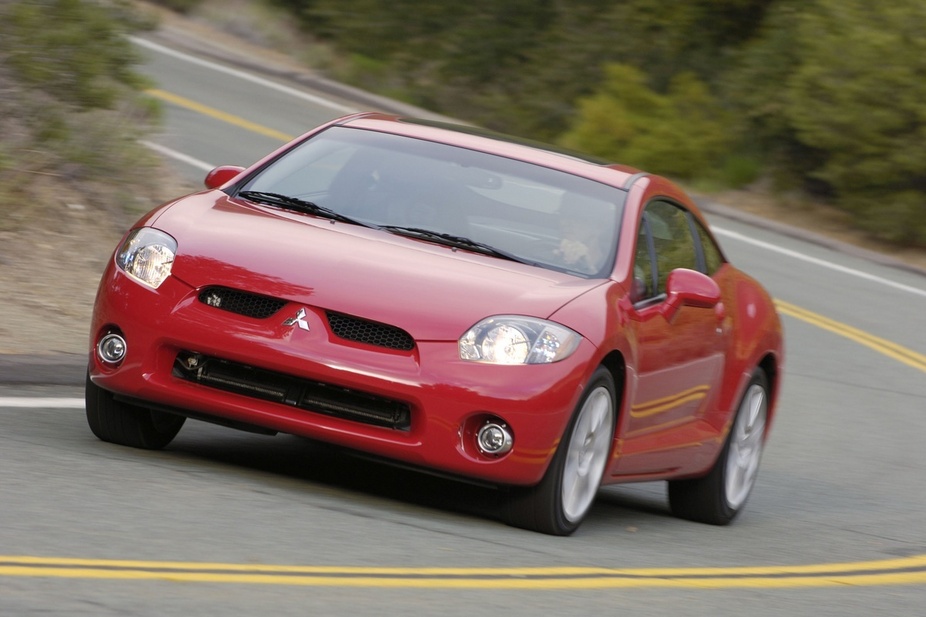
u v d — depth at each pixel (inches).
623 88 3105.3
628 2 3388.3
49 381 941.2
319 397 681.6
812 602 660.7
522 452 669.9
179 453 768.3
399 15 3558.1
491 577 592.1
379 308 675.4
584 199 796.6
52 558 515.5
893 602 689.6
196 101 2593.5
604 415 722.8
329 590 528.7
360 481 783.7
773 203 2856.8
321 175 799.7
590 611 564.1
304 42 3634.4
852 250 2486.5
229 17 3484.3
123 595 481.7
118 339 706.8
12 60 1295.5
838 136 2694.4
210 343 677.3
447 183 790.5
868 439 1291.8
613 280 746.2
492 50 3469.5
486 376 666.2
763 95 2970.0
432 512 721.0
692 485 893.8
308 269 692.1
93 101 1350.9
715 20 3319.4
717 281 888.3
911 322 1952.5
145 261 706.2
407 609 520.1
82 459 698.2
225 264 695.1
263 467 772.6
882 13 2753.4
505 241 755.4
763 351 912.9
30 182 1282.0
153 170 1486.2
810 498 1024.2
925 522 972.6
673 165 2974.9
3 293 1102.4
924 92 2637.8
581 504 725.9
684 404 820.6
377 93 3294.8
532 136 3348.9
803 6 3048.7
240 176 808.9
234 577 526.0
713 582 669.9
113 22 1392.7
